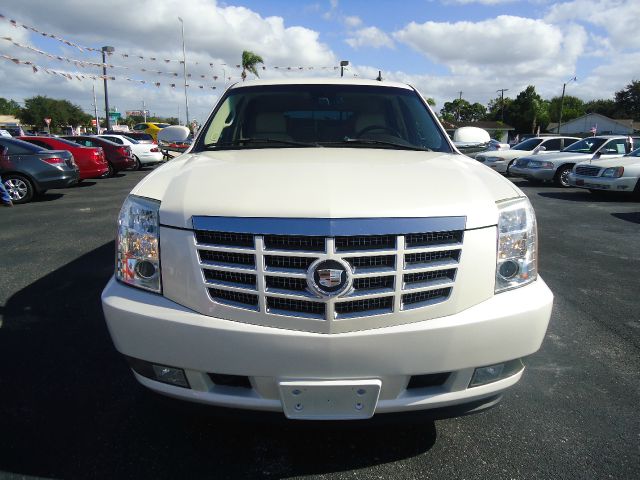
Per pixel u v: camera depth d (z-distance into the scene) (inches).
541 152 566.6
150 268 74.0
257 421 73.7
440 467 80.7
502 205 76.8
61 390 102.8
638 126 2940.5
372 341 67.7
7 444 85.2
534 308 73.6
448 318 70.2
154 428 90.3
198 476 78.2
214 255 70.1
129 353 74.0
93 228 277.9
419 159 96.1
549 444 86.6
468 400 74.4
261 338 67.8
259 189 72.4
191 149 115.4
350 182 74.3
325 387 68.8
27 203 386.6
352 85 131.5
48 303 152.5
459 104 3334.2
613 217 333.1
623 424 92.7
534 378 110.3
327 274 66.1
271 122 121.3
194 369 71.0
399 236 67.7
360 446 85.7
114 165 627.8
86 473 78.5
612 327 139.3
